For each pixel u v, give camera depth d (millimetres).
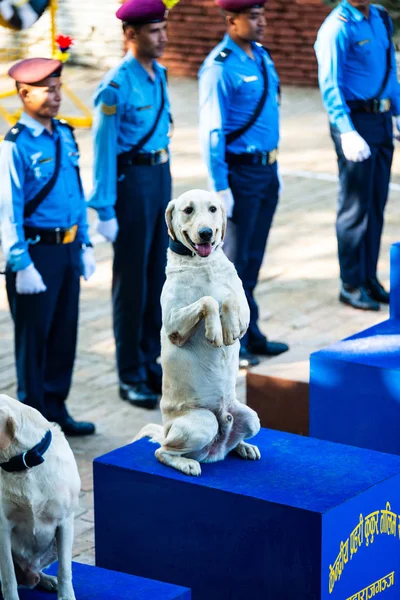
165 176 7691
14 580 3869
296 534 4395
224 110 7957
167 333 4594
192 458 4766
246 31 7895
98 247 11578
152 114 7527
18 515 3824
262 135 8086
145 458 4883
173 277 4566
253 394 6645
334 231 11852
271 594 4523
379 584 4758
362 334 6527
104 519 4926
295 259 10992
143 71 7500
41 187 6785
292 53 18594
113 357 8781
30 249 6867
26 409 3805
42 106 6668
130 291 7730
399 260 6785
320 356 6109
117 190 7602
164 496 4715
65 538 3928
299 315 9461
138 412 7758
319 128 16328
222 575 4645
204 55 19266
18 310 6984
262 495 4496
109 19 19406
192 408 4691
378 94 9117
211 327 4383
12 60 19469
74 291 7121
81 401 7941
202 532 4652
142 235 7637
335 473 4727
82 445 7199
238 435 4832
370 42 8992
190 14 19156
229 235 8219
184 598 4176
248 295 8492
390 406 5918
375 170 9367
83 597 4113
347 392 6059
